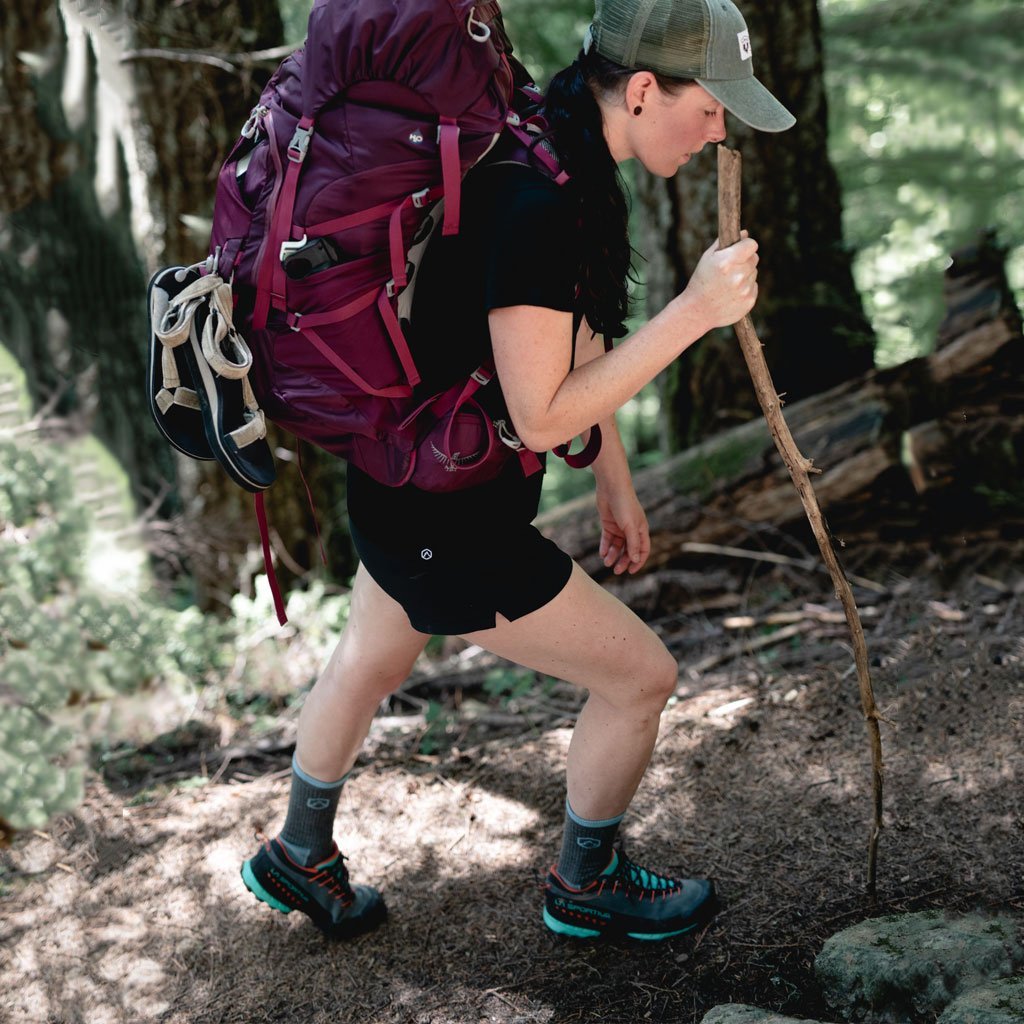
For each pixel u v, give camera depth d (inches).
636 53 66.7
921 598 141.0
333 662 87.9
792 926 91.0
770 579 153.9
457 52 63.1
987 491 146.1
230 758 133.1
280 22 178.2
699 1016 83.4
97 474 198.1
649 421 322.3
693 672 136.6
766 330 170.6
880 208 291.3
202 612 181.8
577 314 70.7
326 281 66.1
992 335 148.4
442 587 75.0
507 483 74.5
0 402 190.1
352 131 64.9
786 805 106.2
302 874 93.4
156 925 102.2
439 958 94.0
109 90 209.2
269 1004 91.3
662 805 109.7
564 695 137.8
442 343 68.9
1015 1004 70.2
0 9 198.1
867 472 150.6
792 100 168.6
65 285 211.9
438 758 126.0
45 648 144.2
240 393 70.9
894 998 78.6
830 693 121.9
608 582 156.9
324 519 191.9
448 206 64.3
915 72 283.7
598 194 68.4
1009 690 115.3
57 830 118.3
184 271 75.1
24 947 100.7
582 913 91.2
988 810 99.3
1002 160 283.1
